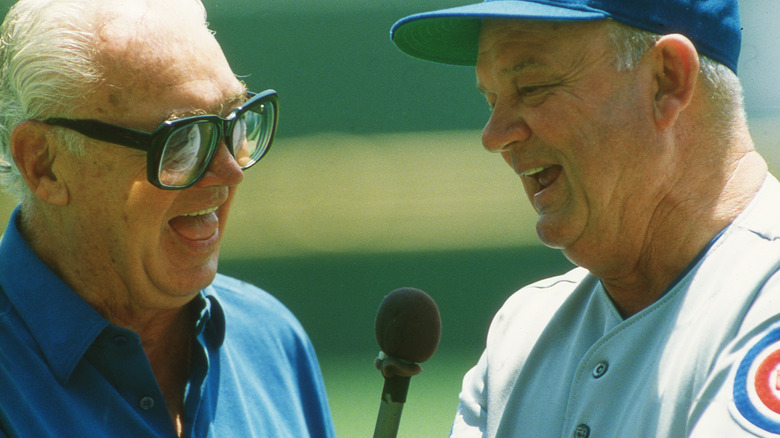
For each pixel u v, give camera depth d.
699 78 4.42
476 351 15.07
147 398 4.44
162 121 4.22
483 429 5.28
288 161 25.91
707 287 4.22
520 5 4.44
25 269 4.45
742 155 4.48
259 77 27.28
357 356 15.26
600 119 4.39
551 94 4.46
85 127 4.19
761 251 4.11
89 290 4.49
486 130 4.69
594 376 4.50
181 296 4.57
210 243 4.61
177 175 4.26
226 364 4.88
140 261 4.43
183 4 4.47
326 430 5.25
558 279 5.39
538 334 5.12
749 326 3.91
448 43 5.08
